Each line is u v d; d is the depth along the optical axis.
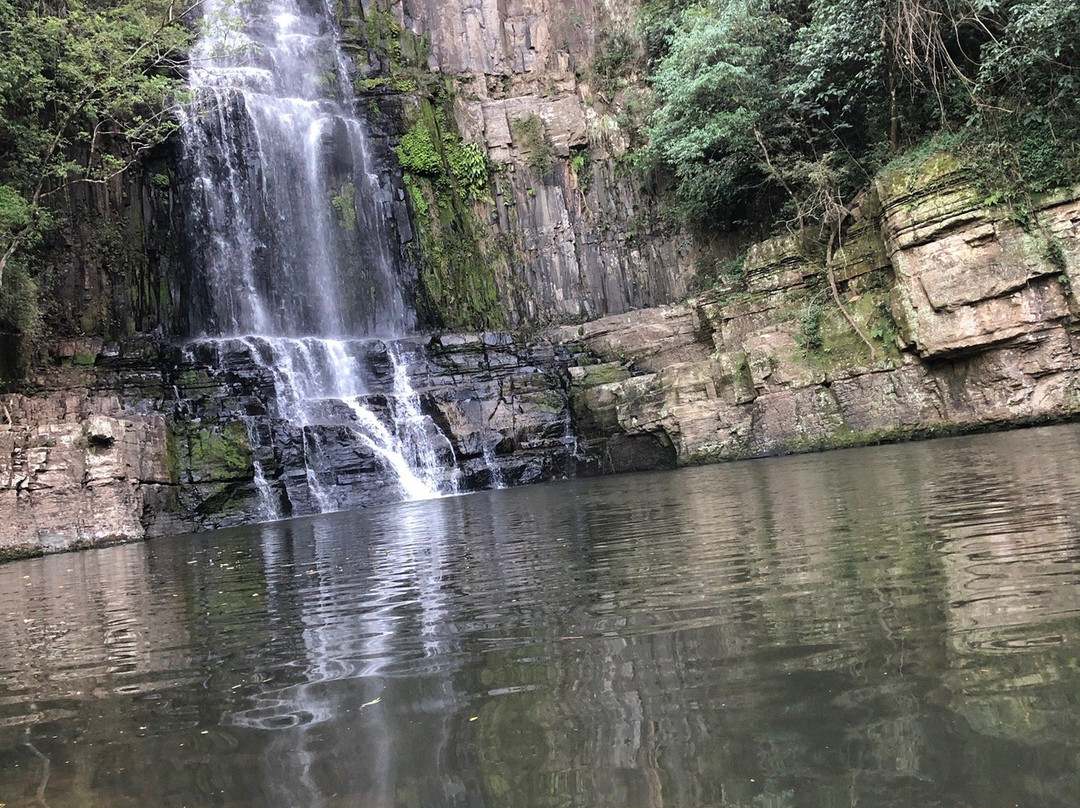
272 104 28.12
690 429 21.14
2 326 19.09
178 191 26.05
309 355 23.53
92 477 16.03
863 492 9.02
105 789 2.71
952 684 2.71
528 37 33.06
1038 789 1.99
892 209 18.88
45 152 21.91
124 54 21.62
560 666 3.52
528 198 30.89
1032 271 17.30
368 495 20.02
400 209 29.16
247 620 5.61
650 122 29.91
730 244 29.06
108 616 6.52
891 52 21.23
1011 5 19.47
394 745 2.80
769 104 24.44
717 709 2.77
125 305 24.72
